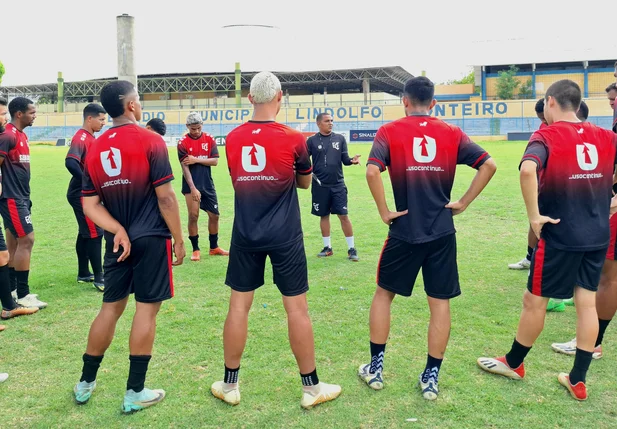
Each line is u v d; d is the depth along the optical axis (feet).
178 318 16.28
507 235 27.78
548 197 11.53
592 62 182.09
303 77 196.03
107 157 11.08
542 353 13.65
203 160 23.80
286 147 11.19
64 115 174.19
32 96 224.33
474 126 147.54
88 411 11.11
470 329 15.11
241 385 12.13
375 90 226.38
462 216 32.91
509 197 39.29
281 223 11.21
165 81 198.80
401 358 13.37
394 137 11.57
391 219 11.79
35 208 38.86
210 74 196.54
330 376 12.52
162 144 11.32
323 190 23.58
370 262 23.24
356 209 37.35
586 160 11.34
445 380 12.17
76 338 14.94
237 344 11.30
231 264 11.63
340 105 187.21
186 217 34.45
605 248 11.50
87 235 19.19
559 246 11.35
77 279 20.76
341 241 27.63
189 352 13.85
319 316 16.38
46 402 11.46
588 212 11.39
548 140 11.44
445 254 11.59
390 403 11.28
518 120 144.77
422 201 11.51
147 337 11.18
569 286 11.48
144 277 11.25
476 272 20.94
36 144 161.68
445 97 197.26
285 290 11.43
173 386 12.10
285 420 10.71
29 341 14.74
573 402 11.22
